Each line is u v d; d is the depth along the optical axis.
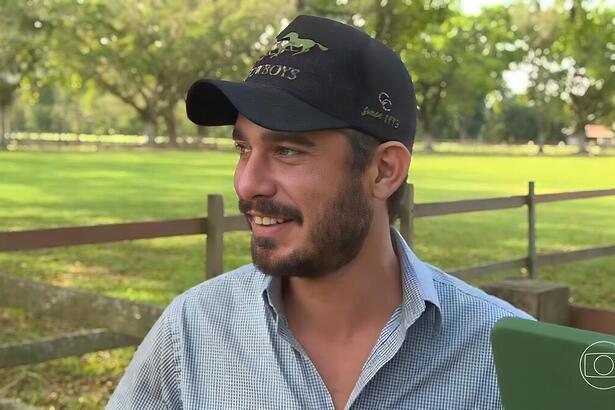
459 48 50.09
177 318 1.31
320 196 1.11
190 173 24.30
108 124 75.25
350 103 1.10
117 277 7.50
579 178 26.16
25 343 3.34
